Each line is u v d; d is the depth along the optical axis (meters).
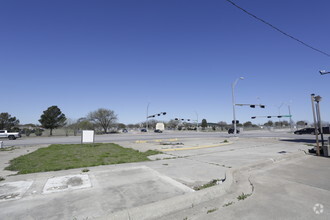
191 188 5.55
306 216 3.56
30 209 4.09
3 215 3.82
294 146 16.34
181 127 105.44
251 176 6.27
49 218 3.70
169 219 3.57
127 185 5.65
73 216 3.78
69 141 27.20
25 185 5.66
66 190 5.24
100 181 6.04
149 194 4.93
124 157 11.06
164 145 18.27
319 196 4.54
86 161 9.73
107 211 3.99
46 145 21.16
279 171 6.95
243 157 10.86
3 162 9.99
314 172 6.81
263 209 3.88
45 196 4.80
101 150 14.69
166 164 8.91
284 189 5.04
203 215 3.69
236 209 3.90
